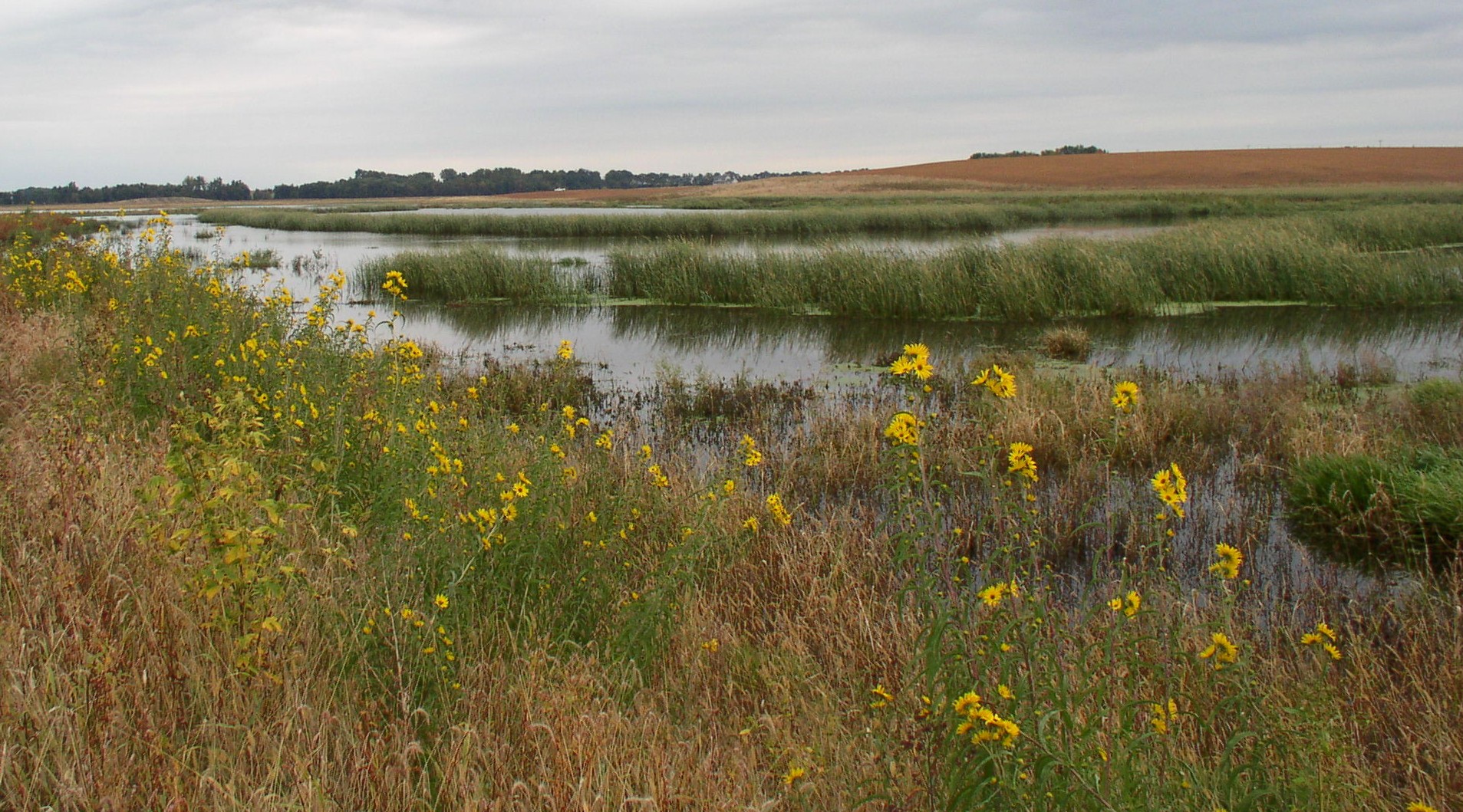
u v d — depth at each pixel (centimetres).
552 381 1115
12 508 367
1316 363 1238
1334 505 649
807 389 1133
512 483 456
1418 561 593
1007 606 297
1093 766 251
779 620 471
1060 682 256
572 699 314
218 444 340
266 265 2534
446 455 473
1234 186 6875
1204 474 762
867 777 290
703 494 504
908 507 295
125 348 665
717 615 466
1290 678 411
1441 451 702
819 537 579
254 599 308
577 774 277
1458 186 5872
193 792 242
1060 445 792
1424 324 1533
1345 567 595
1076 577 573
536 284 2061
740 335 1600
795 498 702
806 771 294
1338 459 680
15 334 746
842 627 445
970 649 272
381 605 348
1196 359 1293
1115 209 4803
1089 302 1719
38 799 228
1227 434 862
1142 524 630
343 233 4588
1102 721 266
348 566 362
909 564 535
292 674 297
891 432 293
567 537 445
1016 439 787
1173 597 460
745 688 395
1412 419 830
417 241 3894
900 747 299
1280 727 315
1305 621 515
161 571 338
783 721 342
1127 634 331
